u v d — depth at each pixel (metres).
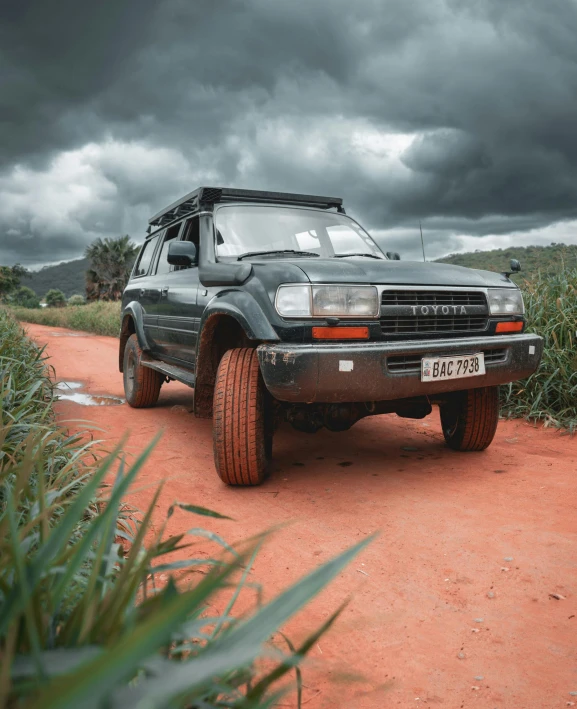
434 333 3.18
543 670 1.64
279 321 2.94
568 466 3.54
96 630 0.74
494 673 1.63
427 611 1.97
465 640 1.80
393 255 4.45
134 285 5.98
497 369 3.33
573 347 4.90
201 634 0.86
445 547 2.46
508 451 3.96
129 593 0.77
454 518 2.77
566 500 2.95
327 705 1.49
